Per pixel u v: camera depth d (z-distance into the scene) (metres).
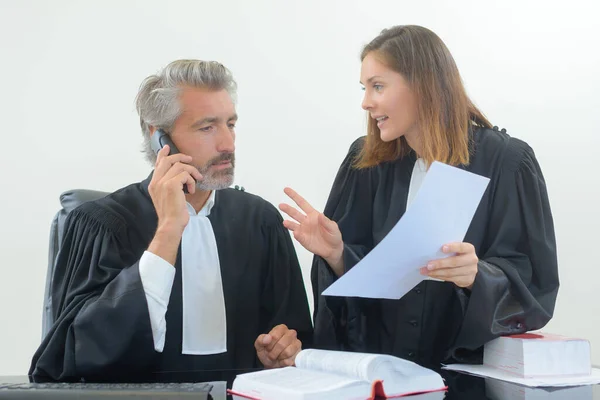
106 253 2.04
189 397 1.19
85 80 3.29
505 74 3.55
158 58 3.36
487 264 1.81
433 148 1.98
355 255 1.99
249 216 2.28
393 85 1.99
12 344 3.16
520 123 3.55
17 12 3.25
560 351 1.59
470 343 1.76
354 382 1.25
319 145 3.48
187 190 1.98
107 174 3.30
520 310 1.79
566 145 3.54
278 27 3.46
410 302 2.01
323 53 3.50
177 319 2.05
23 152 3.23
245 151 3.41
